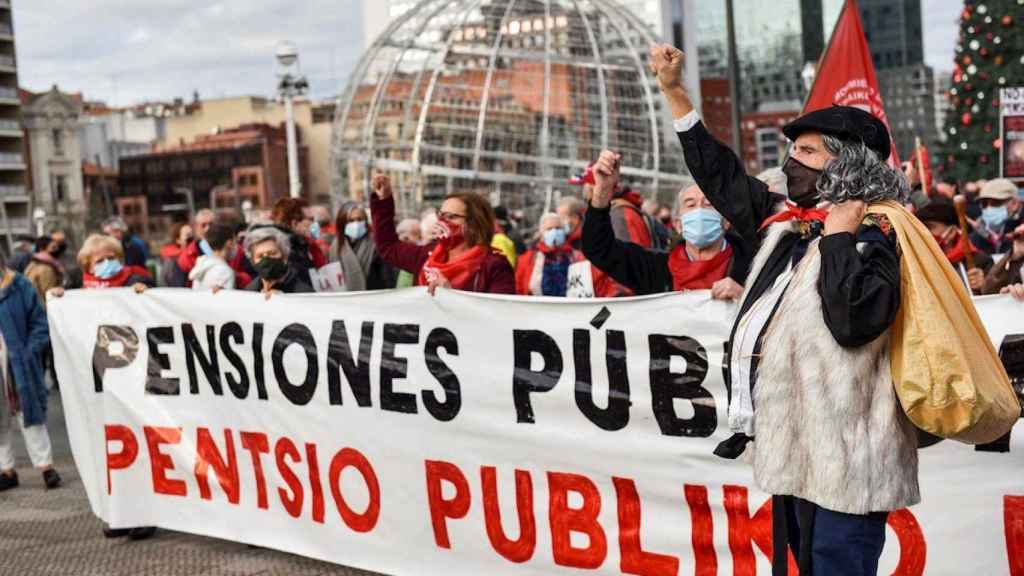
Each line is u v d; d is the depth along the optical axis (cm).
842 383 328
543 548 504
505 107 3888
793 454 335
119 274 819
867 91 765
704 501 464
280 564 595
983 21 2355
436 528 534
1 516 747
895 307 318
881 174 338
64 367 678
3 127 9362
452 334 524
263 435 597
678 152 4025
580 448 491
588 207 535
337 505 569
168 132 14688
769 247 363
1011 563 425
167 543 646
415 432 538
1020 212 872
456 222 623
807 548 340
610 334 480
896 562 436
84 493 809
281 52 2275
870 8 11281
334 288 859
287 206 877
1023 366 423
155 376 643
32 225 8856
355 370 557
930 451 431
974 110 2378
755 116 6850
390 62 3994
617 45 3988
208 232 928
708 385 459
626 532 482
